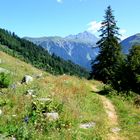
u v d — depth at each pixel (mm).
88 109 20359
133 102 27281
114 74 33875
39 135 13062
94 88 32594
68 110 17141
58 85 24766
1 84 20234
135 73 32344
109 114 21062
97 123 17156
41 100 17531
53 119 15172
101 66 57375
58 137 13398
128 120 19547
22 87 20922
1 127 12906
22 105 16016
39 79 26438
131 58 33812
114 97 27984
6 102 16016
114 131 16891
